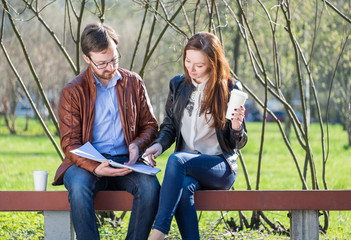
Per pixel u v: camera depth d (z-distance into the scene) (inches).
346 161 505.7
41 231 198.2
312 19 456.8
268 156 577.6
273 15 368.2
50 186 315.6
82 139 133.5
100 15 186.9
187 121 136.6
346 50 481.7
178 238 186.2
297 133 192.7
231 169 133.8
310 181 366.9
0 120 1139.3
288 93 630.5
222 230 203.9
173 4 189.6
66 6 190.7
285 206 130.6
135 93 138.8
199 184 130.0
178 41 187.3
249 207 130.3
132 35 745.6
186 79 137.0
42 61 820.6
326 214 203.3
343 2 465.7
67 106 132.5
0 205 130.3
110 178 134.0
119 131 136.4
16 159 528.4
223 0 173.9
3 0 180.4
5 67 810.2
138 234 124.2
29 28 798.5
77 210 121.7
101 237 189.2
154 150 131.4
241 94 124.6
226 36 400.5
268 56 514.9
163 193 120.6
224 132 134.3
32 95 906.7
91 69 134.0
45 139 792.3
